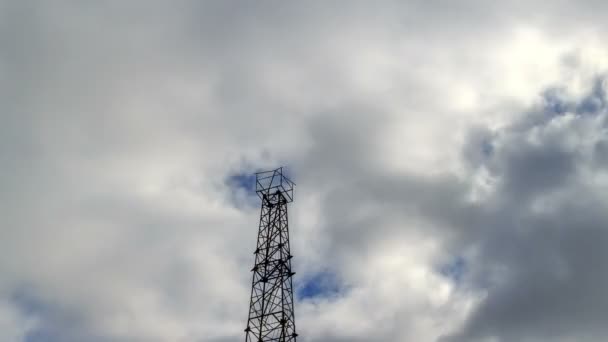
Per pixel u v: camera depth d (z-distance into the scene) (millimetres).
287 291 107125
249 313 107250
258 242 116188
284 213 118188
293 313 104188
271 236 115812
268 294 108250
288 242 113938
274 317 104750
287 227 115875
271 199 121312
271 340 102500
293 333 101938
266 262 112500
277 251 113125
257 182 124312
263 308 106938
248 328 104812
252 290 110000
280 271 109938
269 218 118500
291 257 111625
